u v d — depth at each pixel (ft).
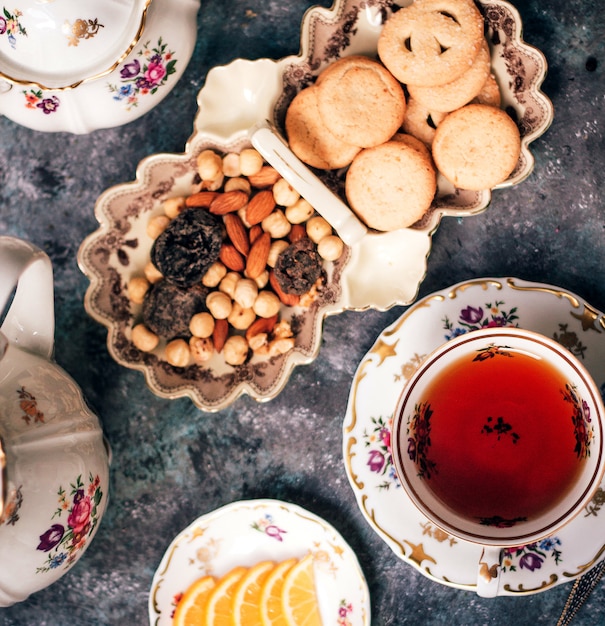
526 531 2.26
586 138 2.51
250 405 2.54
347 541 2.53
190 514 2.55
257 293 2.45
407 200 2.39
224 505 2.49
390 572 2.54
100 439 2.38
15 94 2.27
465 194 2.44
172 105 2.52
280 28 2.51
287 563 2.51
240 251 2.44
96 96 2.29
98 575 2.56
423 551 2.46
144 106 2.37
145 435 2.54
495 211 2.52
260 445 2.54
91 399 2.54
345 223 2.38
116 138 2.53
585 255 2.52
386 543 2.53
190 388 2.46
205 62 2.52
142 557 2.56
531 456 2.32
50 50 2.20
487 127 2.38
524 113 2.42
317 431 2.54
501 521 2.30
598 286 2.51
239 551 2.53
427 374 2.27
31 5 2.16
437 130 2.40
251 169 2.43
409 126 2.44
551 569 2.45
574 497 2.25
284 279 2.43
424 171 2.39
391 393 2.45
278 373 2.46
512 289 2.44
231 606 2.50
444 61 2.34
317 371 2.53
